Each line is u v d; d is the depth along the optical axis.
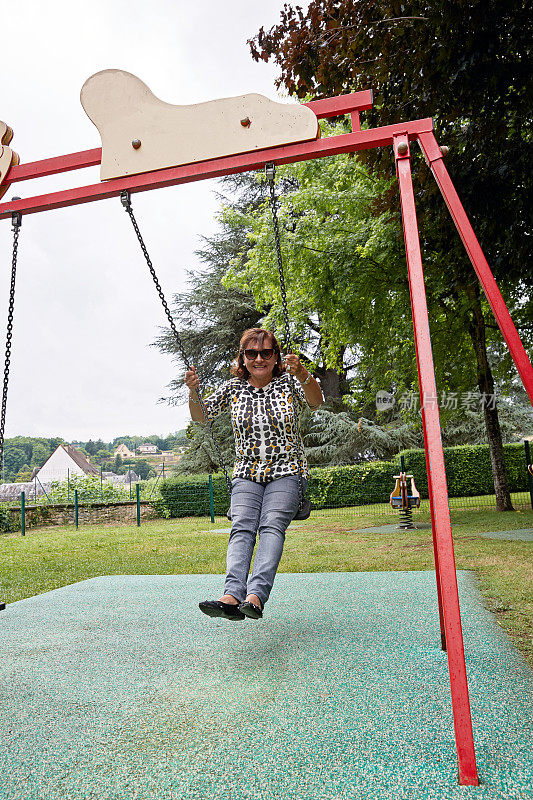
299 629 2.84
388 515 12.22
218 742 1.62
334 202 9.95
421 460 15.48
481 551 5.66
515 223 5.70
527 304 8.29
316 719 1.75
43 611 3.56
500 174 5.50
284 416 2.57
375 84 5.71
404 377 10.24
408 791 1.32
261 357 2.60
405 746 1.55
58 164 2.60
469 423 18.09
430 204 5.99
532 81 4.87
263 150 2.34
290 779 1.40
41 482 20.84
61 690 2.13
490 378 10.05
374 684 2.03
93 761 1.54
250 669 2.27
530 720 1.69
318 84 5.91
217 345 21.08
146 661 2.45
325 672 2.18
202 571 5.52
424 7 5.03
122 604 3.70
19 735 1.73
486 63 4.84
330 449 19.42
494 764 1.44
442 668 2.17
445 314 9.27
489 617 2.93
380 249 8.88
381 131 2.22
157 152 2.43
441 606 2.37
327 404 20.89
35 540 10.91
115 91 2.51
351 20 5.40
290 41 5.69
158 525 13.87
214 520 14.45
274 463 2.57
